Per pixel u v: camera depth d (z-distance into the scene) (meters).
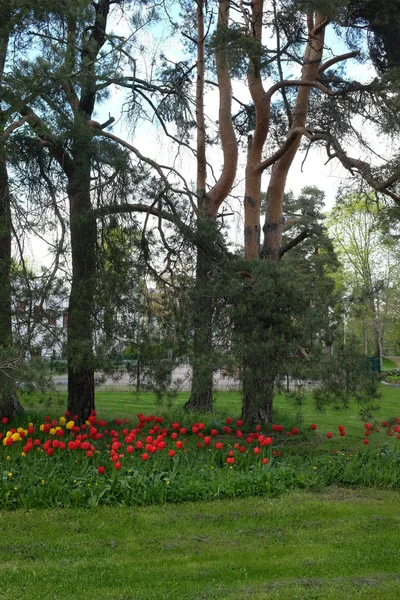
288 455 10.87
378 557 6.42
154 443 9.51
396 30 13.57
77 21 11.39
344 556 6.46
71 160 11.98
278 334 11.04
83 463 9.14
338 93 13.59
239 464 10.12
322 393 10.64
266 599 5.33
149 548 6.66
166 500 8.49
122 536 7.04
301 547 6.73
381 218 12.84
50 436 11.31
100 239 11.45
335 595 5.42
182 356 10.99
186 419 13.97
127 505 8.30
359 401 10.73
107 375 11.18
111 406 18.69
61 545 6.70
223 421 14.30
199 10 17.62
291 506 8.30
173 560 6.30
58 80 10.42
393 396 26.88
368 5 13.33
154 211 11.80
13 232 11.01
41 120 10.69
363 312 11.06
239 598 5.34
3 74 10.34
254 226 15.57
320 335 10.56
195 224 11.66
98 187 11.60
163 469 9.38
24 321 10.02
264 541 6.94
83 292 10.76
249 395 11.55
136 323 11.18
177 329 11.10
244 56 12.45
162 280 11.73
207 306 11.15
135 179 11.56
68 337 10.36
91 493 8.23
